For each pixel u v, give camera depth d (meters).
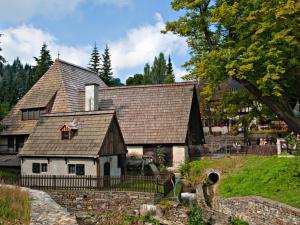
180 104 32.22
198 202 19.55
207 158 28.45
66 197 21.16
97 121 25.00
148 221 18.25
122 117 32.72
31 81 81.38
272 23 21.98
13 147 33.16
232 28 24.78
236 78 24.66
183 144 29.23
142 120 31.92
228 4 24.86
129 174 27.89
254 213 17.22
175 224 17.52
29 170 25.00
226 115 32.88
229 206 18.91
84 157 23.12
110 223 18.84
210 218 17.58
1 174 24.94
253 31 23.31
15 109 35.44
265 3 22.62
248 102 29.89
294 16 21.58
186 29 25.81
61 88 34.56
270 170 21.06
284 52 22.58
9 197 14.07
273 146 27.02
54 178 22.64
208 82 25.67
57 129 25.56
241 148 29.41
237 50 22.80
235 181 21.94
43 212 13.24
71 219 12.42
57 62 37.12
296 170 19.39
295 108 40.22
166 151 29.75
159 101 33.22
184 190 23.50
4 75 150.88
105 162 24.08
